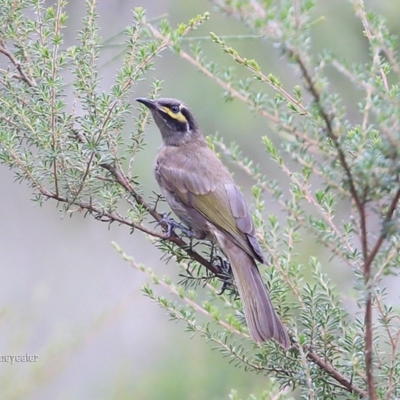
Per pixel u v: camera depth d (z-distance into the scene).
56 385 18.25
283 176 20.03
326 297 9.39
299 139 7.19
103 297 22.17
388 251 7.31
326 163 7.21
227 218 11.80
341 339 8.88
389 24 19.36
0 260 23.03
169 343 18.59
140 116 10.57
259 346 9.42
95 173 10.24
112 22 21.03
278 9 6.68
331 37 19.89
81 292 22.47
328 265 17.33
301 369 9.01
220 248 11.54
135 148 10.55
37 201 10.12
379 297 8.72
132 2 21.14
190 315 9.59
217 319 9.71
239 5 6.43
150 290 9.80
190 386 17.12
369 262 6.94
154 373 17.53
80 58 10.21
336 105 6.80
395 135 6.68
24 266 23.00
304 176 9.50
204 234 12.30
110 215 10.23
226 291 11.49
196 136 13.27
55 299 22.22
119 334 20.14
